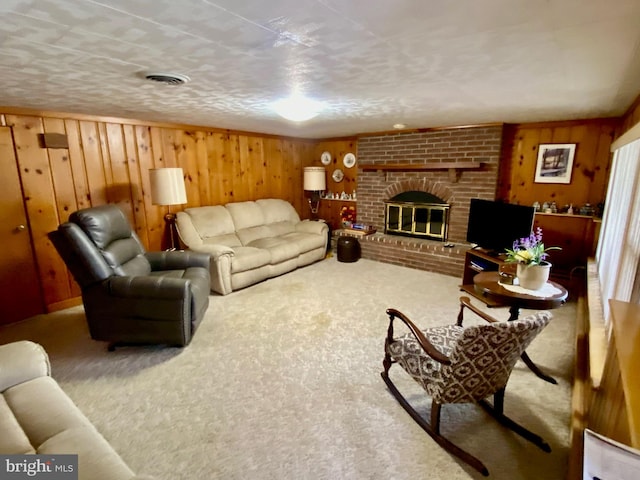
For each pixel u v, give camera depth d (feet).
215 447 5.78
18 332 9.87
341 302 11.96
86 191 11.69
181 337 8.65
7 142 9.95
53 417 4.53
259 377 7.71
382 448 5.77
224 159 16.08
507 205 11.73
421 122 13.66
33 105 9.78
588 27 4.57
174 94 8.64
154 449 5.74
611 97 8.82
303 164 20.45
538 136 13.52
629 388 2.97
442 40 5.09
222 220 14.92
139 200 13.15
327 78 7.19
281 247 14.83
